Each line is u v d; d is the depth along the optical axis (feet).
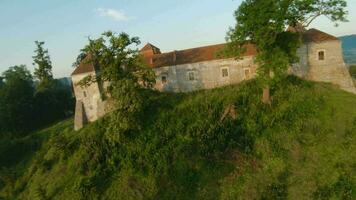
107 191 109.29
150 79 139.95
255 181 99.91
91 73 167.22
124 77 134.21
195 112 134.72
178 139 121.19
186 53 173.58
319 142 109.60
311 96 132.26
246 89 144.97
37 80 241.55
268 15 115.55
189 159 111.04
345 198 88.99
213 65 161.38
